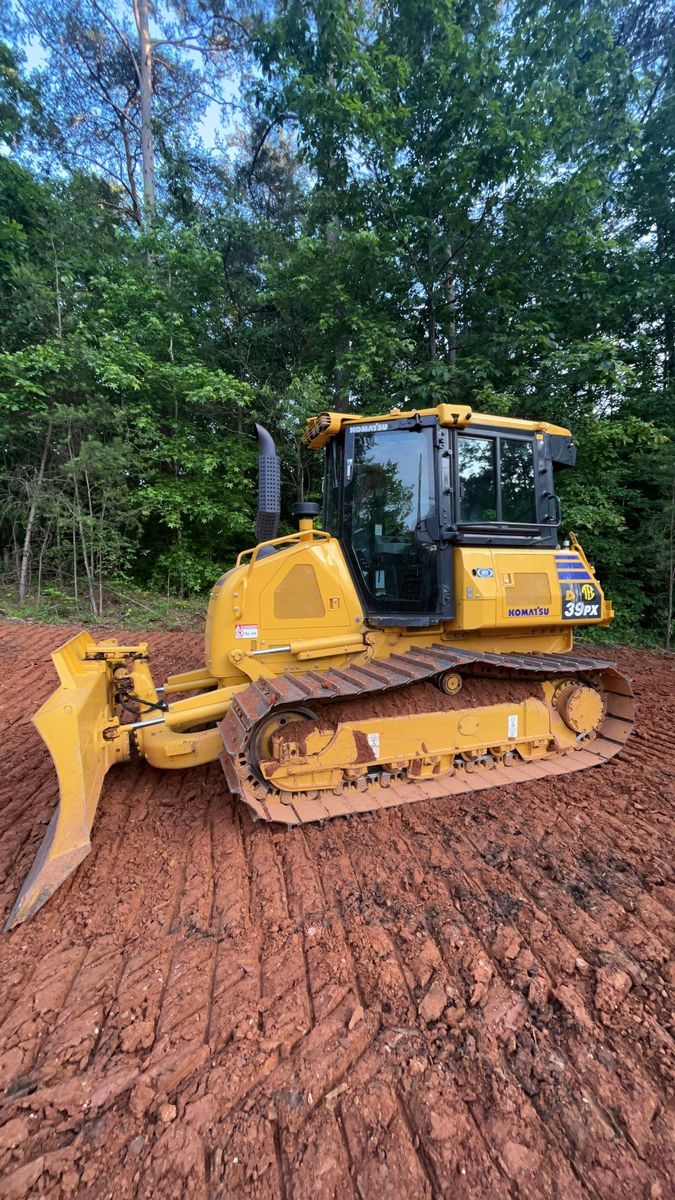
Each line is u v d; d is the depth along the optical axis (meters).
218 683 4.07
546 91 8.47
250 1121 1.62
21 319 9.84
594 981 2.13
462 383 9.35
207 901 2.66
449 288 10.09
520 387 9.27
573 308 9.62
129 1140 1.59
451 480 3.91
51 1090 1.72
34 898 2.58
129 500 9.97
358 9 9.58
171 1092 1.73
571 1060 1.81
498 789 3.80
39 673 6.72
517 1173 1.47
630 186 10.59
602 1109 1.64
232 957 2.29
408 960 2.26
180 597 11.05
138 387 9.42
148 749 3.56
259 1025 1.96
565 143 8.55
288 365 11.69
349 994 2.09
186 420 11.38
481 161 8.70
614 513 9.30
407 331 10.30
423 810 3.50
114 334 9.73
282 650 3.75
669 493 9.66
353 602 3.93
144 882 2.84
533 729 4.06
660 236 10.67
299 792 3.43
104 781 4.00
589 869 2.87
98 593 10.49
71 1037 1.92
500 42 8.94
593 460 9.54
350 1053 1.84
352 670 3.70
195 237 11.07
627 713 4.41
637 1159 1.50
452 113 8.94
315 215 10.38
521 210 9.30
